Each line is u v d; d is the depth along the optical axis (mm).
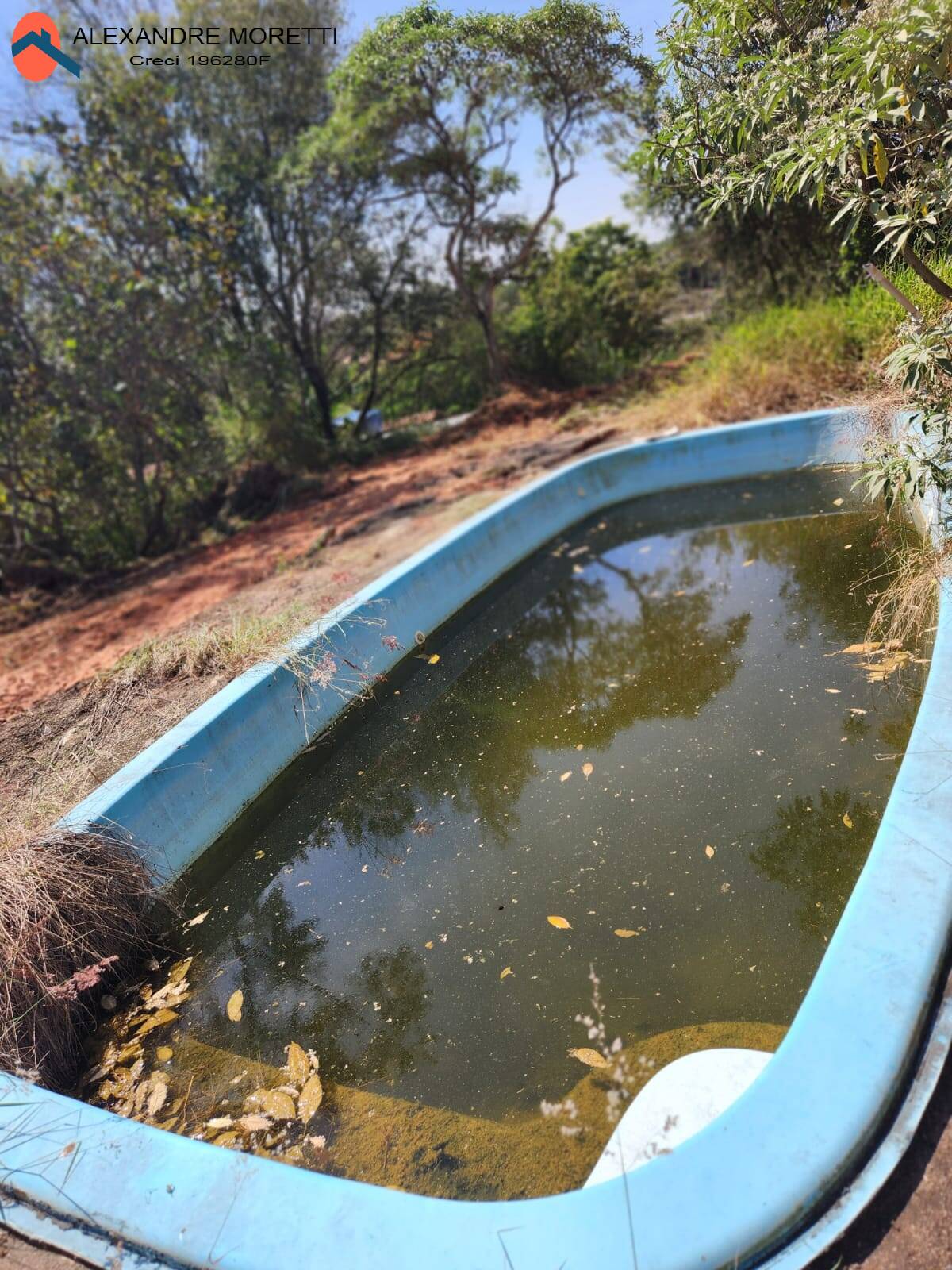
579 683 4199
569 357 14312
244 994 2695
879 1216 1375
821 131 2521
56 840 2844
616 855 2883
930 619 3395
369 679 4406
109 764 3551
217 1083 2363
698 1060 1957
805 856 2641
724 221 8570
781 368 6934
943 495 3365
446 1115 2104
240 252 12047
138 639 5410
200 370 10016
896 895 1823
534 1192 1833
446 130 10648
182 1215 1586
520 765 3607
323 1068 2346
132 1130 1811
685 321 14516
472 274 13516
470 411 15852
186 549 8789
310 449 11336
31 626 6969
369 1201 1526
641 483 6781
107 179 8797
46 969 2543
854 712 3266
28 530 8523
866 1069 1521
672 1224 1371
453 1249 1405
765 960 2312
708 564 5246
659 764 3320
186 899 3199
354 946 2803
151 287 8906
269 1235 1506
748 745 3270
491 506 5926
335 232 12664
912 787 2098
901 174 3029
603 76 6844
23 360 8164
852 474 5246
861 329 6270
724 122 3160
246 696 3752
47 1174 1742
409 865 3150
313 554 6555
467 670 4598
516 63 7477
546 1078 2137
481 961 2590
